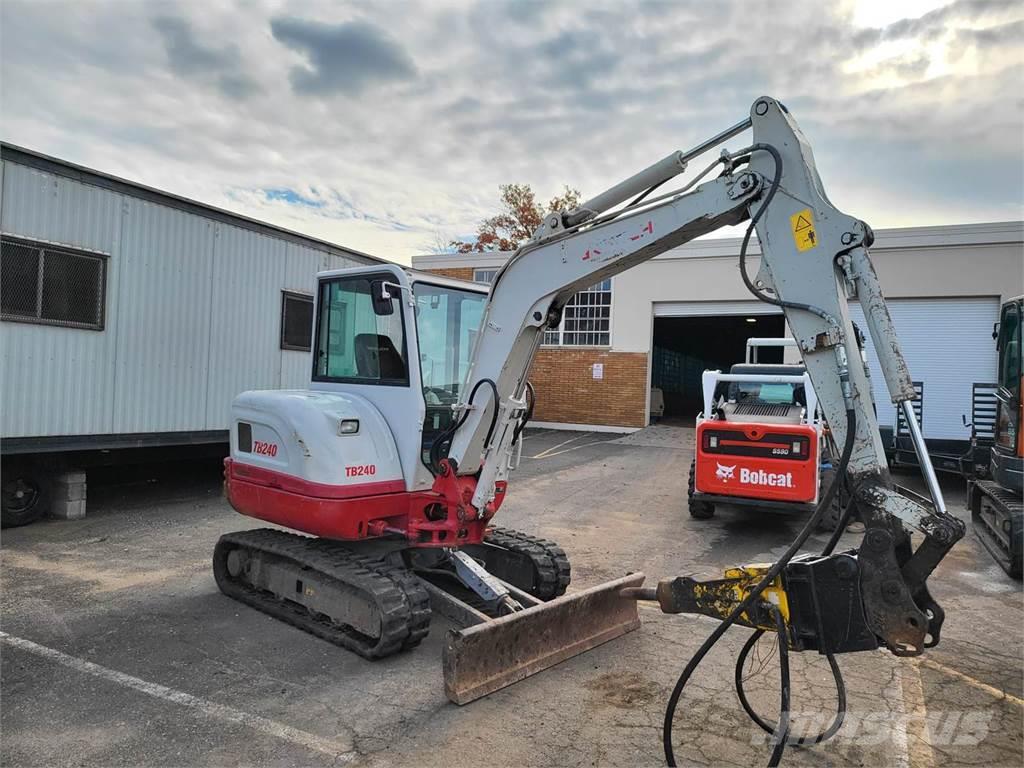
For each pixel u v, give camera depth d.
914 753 3.40
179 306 8.78
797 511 7.82
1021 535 6.24
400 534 4.70
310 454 4.55
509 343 4.35
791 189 3.26
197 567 6.36
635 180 3.81
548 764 3.21
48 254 7.35
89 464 8.55
